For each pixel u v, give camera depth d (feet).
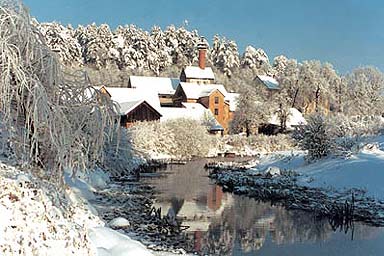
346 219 65.36
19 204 33.35
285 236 55.31
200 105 250.57
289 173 102.17
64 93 43.60
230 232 56.75
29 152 42.24
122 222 54.19
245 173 112.06
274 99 246.68
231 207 73.36
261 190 86.48
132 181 98.32
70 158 41.24
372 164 89.81
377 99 299.58
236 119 229.45
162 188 90.43
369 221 64.13
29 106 39.32
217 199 80.18
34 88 38.24
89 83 45.03
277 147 193.77
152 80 295.48
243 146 190.90
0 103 38.73
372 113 276.41
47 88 42.16
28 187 37.76
